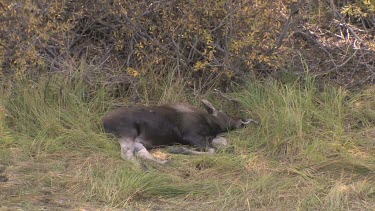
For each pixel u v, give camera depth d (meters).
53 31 20.11
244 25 20.19
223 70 20.61
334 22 22.78
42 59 20.36
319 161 17.03
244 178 16.25
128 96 20.72
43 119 18.86
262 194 15.21
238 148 18.05
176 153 17.80
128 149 17.38
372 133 18.89
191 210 14.52
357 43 22.48
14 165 16.70
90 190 15.23
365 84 21.28
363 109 19.94
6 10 19.17
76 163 16.89
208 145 18.30
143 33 20.83
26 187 15.48
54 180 15.75
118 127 18.02
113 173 15.94
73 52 21.75
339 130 18.61
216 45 20.42
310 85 20.36
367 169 16.61
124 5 20.50
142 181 15.40
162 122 18.27
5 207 14.37
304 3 21.39
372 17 23.06
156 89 20.67
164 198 15.14
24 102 19.34
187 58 21.06
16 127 18.86
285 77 21.00
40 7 19.70
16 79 20.03
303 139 18.08
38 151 17.52
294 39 22.70
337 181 15.91
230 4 19.94
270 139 18.22
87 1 20.94
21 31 19.72
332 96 20.11
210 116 18.88
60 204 14.65
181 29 20.42
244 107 20.14
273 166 16.95
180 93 20.47
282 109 18.89
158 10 20.50
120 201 14.78
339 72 21.67
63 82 20.02
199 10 20.03
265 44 20.50
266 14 19.94
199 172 16.58
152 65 20.97
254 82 20.58
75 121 19.00
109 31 22.08
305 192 15.32
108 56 21.62
